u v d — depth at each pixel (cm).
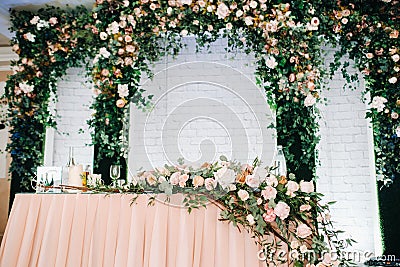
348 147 366
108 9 394
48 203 241
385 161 344
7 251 236
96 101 385
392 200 340
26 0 389
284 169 320
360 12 360
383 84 351
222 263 215
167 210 223
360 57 357
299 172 351
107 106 384
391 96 348
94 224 232
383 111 348
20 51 402
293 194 224
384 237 338
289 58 362
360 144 364
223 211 217
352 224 354
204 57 395
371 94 354
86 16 399
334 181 364
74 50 396
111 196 232
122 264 222
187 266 214
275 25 358
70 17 403
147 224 225
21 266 233
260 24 364
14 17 407
